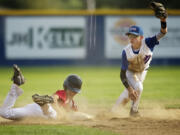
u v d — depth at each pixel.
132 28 21.22
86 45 59.16
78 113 20.86
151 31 59.56
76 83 19.83
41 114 19.64
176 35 59.19
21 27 59.25
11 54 59.28
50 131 17.27
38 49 59.44
